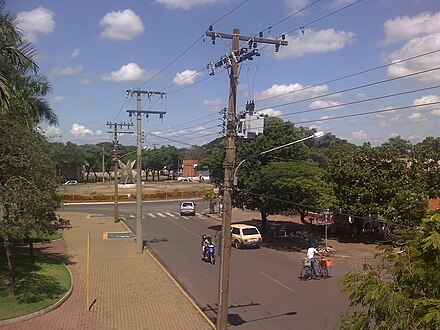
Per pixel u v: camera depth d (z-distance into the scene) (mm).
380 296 7809
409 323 7418
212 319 18078
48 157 25562
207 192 52469
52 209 23188
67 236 40281
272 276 25297
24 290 20781
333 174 35750
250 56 16875
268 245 35625
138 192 32719
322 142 99750
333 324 17016
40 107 31203
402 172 34812
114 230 44500
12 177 19734
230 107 17000
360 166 35469
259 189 35188
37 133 27328
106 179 127250
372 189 34000
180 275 25953
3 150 20266
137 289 22594
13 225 19312
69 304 19906
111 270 26906
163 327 17219
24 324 17078
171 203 73000
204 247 30203
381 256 9516
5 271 23641
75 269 27109
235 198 37969
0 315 17562
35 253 30719
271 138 38000
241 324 17406
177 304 20078
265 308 19391
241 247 34344
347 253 31703
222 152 41219
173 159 136875
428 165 35188
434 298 7539
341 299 20469
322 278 24703
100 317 18250
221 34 16672
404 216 31781
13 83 26906
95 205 70125
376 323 7957
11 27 24062
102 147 118062
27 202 19312
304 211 34844
